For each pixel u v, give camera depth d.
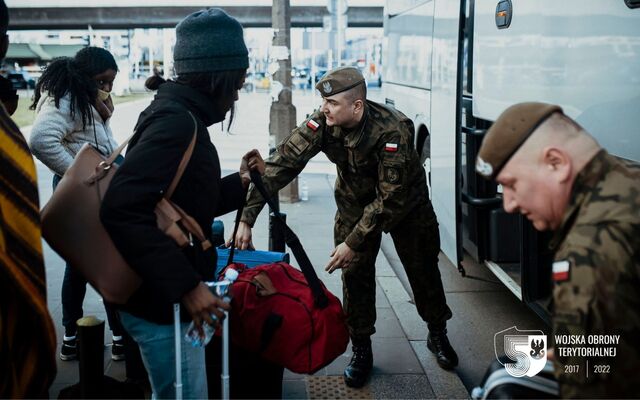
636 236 1.64
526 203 1.83
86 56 4.02
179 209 2.28
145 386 3.62
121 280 2.24
